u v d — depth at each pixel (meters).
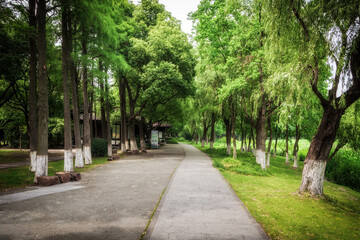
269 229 5.05
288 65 8.70
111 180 10.16
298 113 11.16
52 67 15.99
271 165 20.45
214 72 20.42
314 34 7.82
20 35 13.52
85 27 14.38
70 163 12.40
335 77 8.16
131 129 24.89
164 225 4.86
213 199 6.89
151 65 20.23
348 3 6.93
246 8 14.70
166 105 29.27
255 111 15.12
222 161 17.62
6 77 15.26
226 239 4.23
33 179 10.49
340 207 7.58
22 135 29.86
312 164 8.60
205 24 16.28
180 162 16.61
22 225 4.93
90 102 23.30
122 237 4.36
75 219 5.31
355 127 12.05
